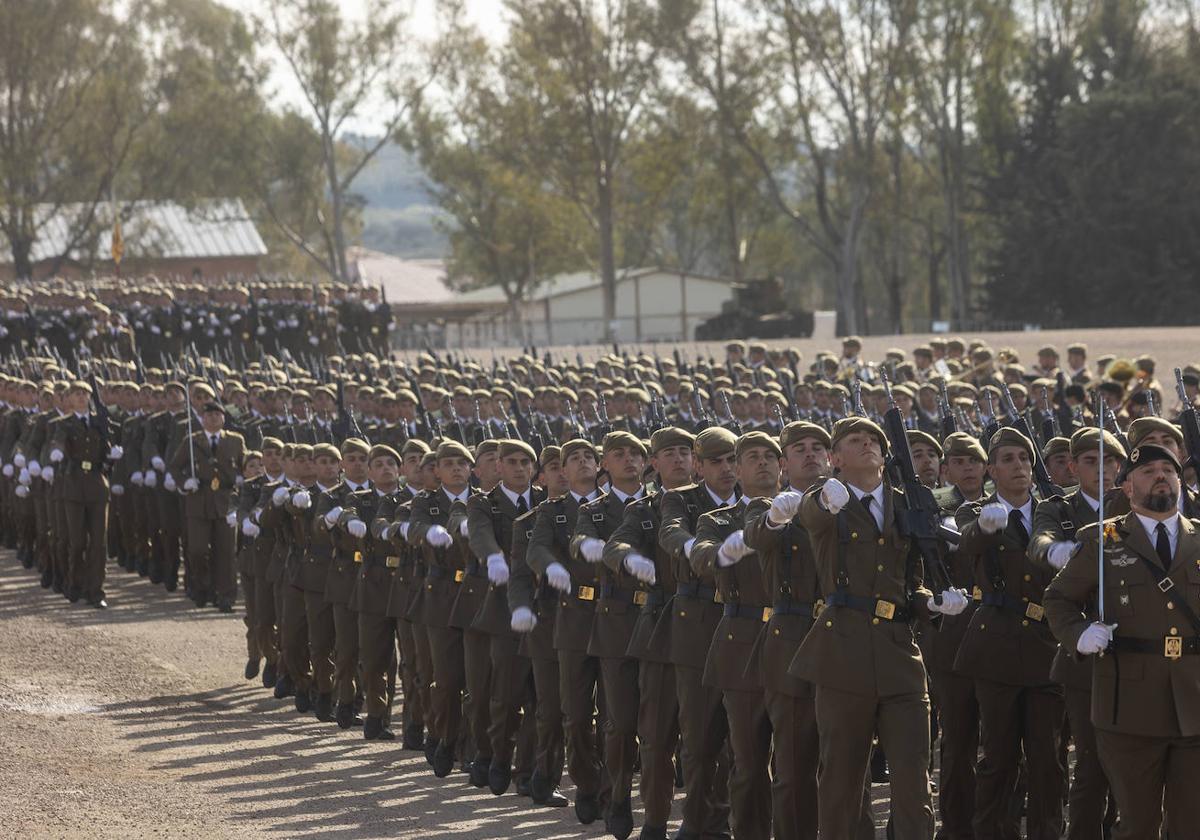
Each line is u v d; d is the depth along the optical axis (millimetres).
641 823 26531
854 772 20594
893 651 20422
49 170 185000
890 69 170125
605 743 25781
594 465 26984
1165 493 19547
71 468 49219
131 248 186750
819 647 20594
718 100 169125
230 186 197750
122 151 186750
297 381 58031
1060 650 22828
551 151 179500
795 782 21891
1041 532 23109
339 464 35781
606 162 177750
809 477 22078
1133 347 101688
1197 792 19625
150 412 53750
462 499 30406
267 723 34656
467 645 29234
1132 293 171375
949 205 189375
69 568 50125
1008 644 24094
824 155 192125
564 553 26688
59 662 40406
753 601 22906
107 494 49656
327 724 35094
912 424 47250
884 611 20484
